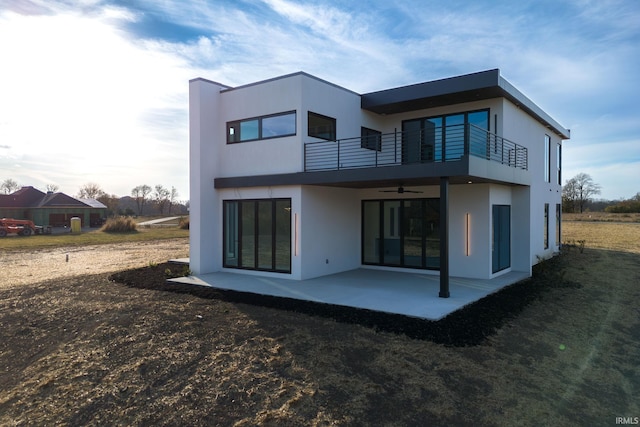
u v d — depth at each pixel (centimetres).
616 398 481
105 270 1352
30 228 3150
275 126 1112
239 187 1173
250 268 1162
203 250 1180
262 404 455
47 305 873
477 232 1083
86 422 443
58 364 585
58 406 478
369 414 429
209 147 1205
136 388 507
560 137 1834
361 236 1305
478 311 768
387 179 920
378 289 943
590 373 545
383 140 1370
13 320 784
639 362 589
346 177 972
